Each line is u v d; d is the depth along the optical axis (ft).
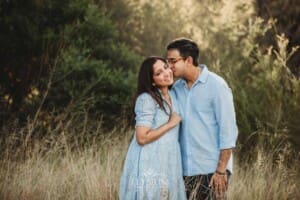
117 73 25.29
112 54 26.86
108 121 24.89
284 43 22.68
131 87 25.07
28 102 24.97
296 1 25.88
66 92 24.39
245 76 24.32
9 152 20.72
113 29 26.89
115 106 24.97
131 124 24.82
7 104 25.67
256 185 18.58
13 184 18.47
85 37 25.46
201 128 13.76
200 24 31.76
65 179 18.88
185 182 14.08
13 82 26.12
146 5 31.86
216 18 28.25
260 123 21.74
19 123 24.53
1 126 24.50
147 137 13.60
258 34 26.35
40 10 25.79
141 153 13.75
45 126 23.82
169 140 13.74
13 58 26.02
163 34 31.58
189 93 13.93
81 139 22.80
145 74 13.82
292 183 19.35
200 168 13.80
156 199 13.64
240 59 25.16
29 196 18.07
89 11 26.30
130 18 30.91
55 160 19.94
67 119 23.82
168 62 13.93
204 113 13.76
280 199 18.51
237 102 22.71
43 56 25.43
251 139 22.20
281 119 21.85
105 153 20.67
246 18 26.91
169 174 13.73
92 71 24.76
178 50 13.75
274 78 22.70
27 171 18.84
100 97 24.70
